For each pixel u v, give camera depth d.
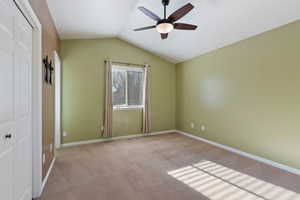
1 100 1.07
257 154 2.81
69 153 3.13
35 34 1.72
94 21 3.06
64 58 3.59
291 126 2.36
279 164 2.50
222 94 3.48
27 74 1.56
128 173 2.32
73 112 3.67
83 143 3.78
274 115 2.56
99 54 3.95
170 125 5.00
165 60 4.88
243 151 3.05
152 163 2.68
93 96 3.88
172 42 3.79
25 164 1.52
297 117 2.29
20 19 1.37
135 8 2.85
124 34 3.94
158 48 4.27
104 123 3.99
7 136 1.15
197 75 4.18
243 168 2.49
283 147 2.45
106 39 4.04
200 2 2.42
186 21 2.90
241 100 3.08
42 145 1.89
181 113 4.80
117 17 3.06
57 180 2.11
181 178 2.19
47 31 2.22
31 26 1.66
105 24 3.28
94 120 3.90
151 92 4.68
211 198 1.75
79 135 3.74
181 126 4.82
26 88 1.54
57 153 3.13
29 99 1.62
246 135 3.00
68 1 2.28
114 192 1.85
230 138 3.31
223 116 3.46
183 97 4.71
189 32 3.23
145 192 1.86
